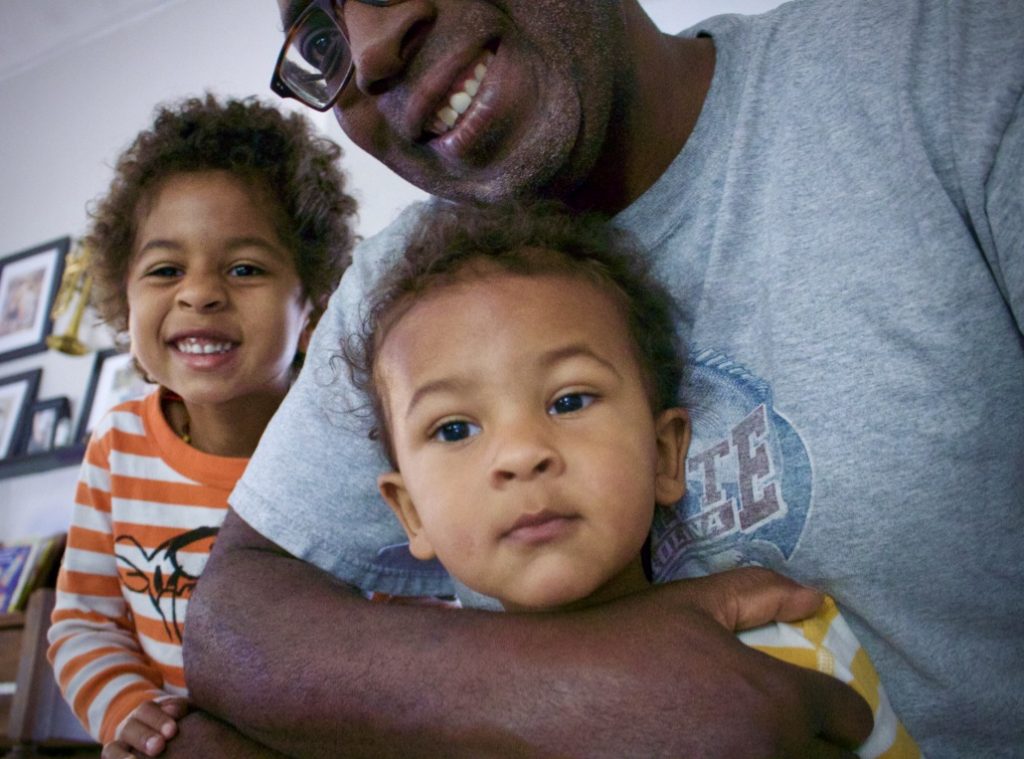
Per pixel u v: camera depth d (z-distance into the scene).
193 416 1.54
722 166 0.82
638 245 0.86
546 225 0.86
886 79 0.74
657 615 0.64
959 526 0.67
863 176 0.73
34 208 3.64
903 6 0.77
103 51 3.67
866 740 0.65
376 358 0.88
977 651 0.70
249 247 1.51
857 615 0.72
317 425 0.95
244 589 0.84
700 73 0.87
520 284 0.80
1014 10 0.72
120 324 1.75
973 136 0.67
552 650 0.63
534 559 0.71
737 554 0.76
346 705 0.67
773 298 0.75
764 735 0.56
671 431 0.82
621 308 0.82
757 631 0.68
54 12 3.66
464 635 0.67
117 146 3.50
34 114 3.77
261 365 1.49
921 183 0.70
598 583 0.71
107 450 1.56
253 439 1.55
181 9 3.52
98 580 1.51
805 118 0.78
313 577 0.84
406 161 0.91
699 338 0.80
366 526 0.93
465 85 0.84
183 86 3.41
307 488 0.93
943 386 0.67
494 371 0.75
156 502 1.50
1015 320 0.67
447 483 0.75
